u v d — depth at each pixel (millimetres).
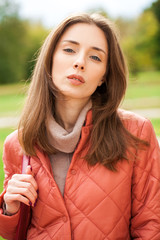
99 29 1664
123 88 1773
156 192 1688
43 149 1668
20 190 1580
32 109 1723
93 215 1581
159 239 1633
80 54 1604
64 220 1592
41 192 1646
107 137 1679
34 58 2062
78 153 1676
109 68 1765
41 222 1663
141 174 1707
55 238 1597
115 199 1609
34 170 1688
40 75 1744
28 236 1718
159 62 43062
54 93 1706
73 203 1607
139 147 1700
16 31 44188
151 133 1756
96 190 1597
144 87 21750
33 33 45125
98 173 1624
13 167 1790
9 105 15352
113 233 1589
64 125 1775
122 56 1771
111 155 1624
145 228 1672
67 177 1630
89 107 1717
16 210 1672
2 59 42938
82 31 1623
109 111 1719
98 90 1837
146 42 43219
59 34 1651
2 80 43031
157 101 12898
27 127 1686
